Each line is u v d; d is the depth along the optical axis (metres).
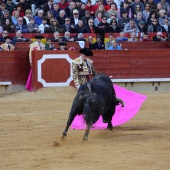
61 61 26.86
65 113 20.92
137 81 28.56
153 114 20.61
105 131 16.62
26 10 29.09
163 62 28.97
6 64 26.89
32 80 26.72
